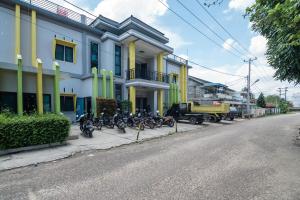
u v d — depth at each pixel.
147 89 21.34
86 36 18.22
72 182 4.86
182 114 20.53
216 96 39.22
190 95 39.75
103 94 16.77
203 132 14.24
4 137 7.53
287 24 4.23
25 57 14.38
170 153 7.78
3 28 13.48
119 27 20.53
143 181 4.88
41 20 15.30
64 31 16.67
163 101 24.12
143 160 6.79
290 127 18.08
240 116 31.66
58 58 16.31
